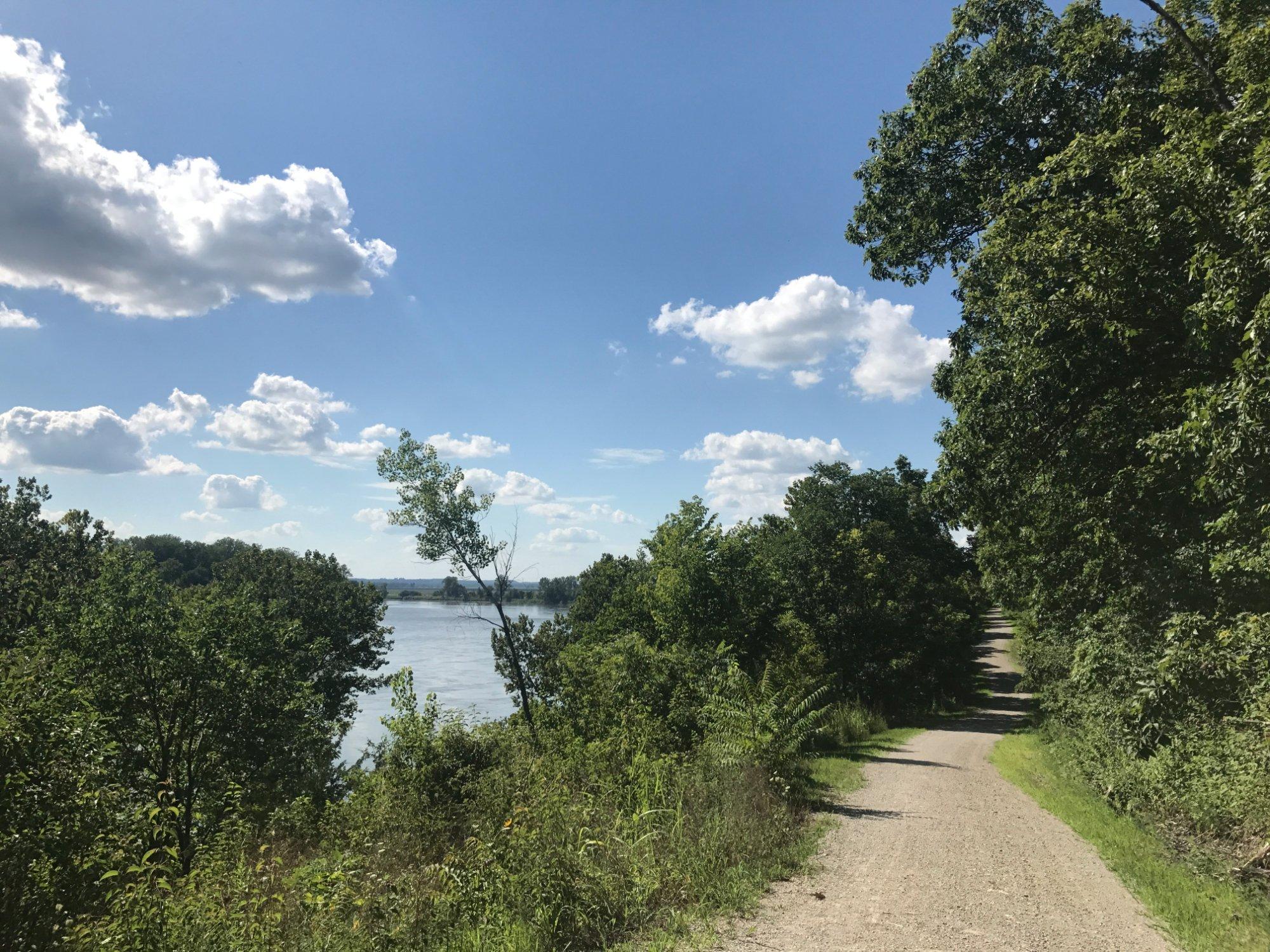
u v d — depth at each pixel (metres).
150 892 5.68
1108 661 12.81
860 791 12.95
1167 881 7.49
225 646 22.44
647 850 7.18
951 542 53.34
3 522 32.72
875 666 34.09
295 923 5.60
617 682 14.94
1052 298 12.63
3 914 5.11
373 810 10.52
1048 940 5.69
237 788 15.62
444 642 110.69
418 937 5.51
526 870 6.16
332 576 46.97
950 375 18.89
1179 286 11.04
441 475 24.34
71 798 6.76
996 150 17.91
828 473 49.62
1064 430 14.05
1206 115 11.62
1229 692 8.46
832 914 6.19
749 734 11.88
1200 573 11.86
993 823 10.45
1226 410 7.78
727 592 22.36
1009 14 17.80
